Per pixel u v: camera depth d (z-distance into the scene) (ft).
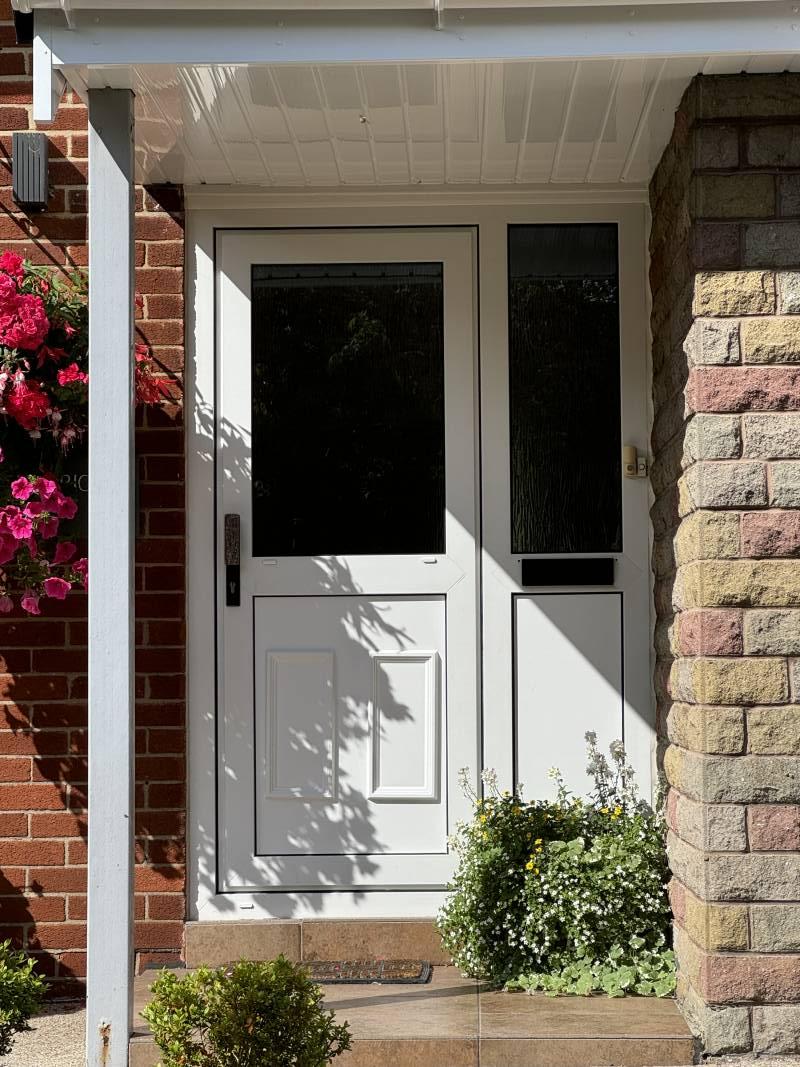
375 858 14.96
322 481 15.31
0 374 13.42
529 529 15.23
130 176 11.99
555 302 15.38
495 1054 11.87
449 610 15.16
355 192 15.30
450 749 15.07
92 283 11.88
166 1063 9.84
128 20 11.25
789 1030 11.86
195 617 15.12
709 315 12.32
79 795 14.80
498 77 12.03
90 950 11.64
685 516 12.86
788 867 11.98
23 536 13.34
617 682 15.07
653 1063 11.85
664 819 14.14
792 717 12.09
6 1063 12.27
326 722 15.10
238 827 14.97
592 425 15.29
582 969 13.47
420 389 15.37
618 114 13.08
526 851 14.02
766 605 12.17
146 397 14.51
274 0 11.10
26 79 15.20
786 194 12.33
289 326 15.44
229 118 12.97
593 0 11.08
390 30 11.24
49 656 14.85
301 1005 10.12
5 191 15.17
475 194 15.29
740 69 12.16
